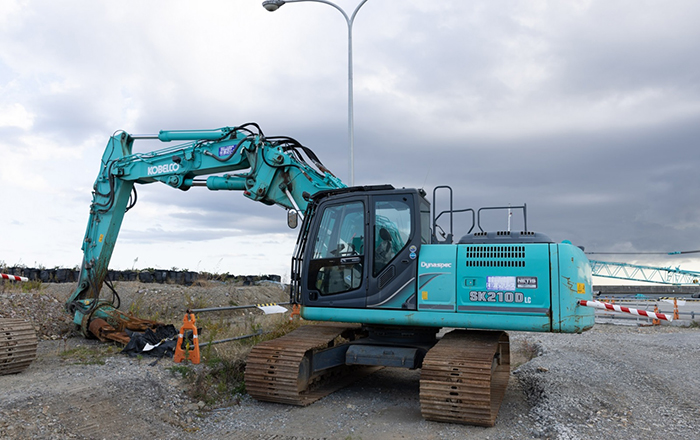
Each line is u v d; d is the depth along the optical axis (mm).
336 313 7898
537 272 7219
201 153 9930
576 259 7355
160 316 14562
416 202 7715
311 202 8398
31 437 5445
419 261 7629
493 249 7453
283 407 7496
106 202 10703
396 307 7648
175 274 20203
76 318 10625
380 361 8047
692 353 11453
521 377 9477
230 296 17797
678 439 5820
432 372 6785
